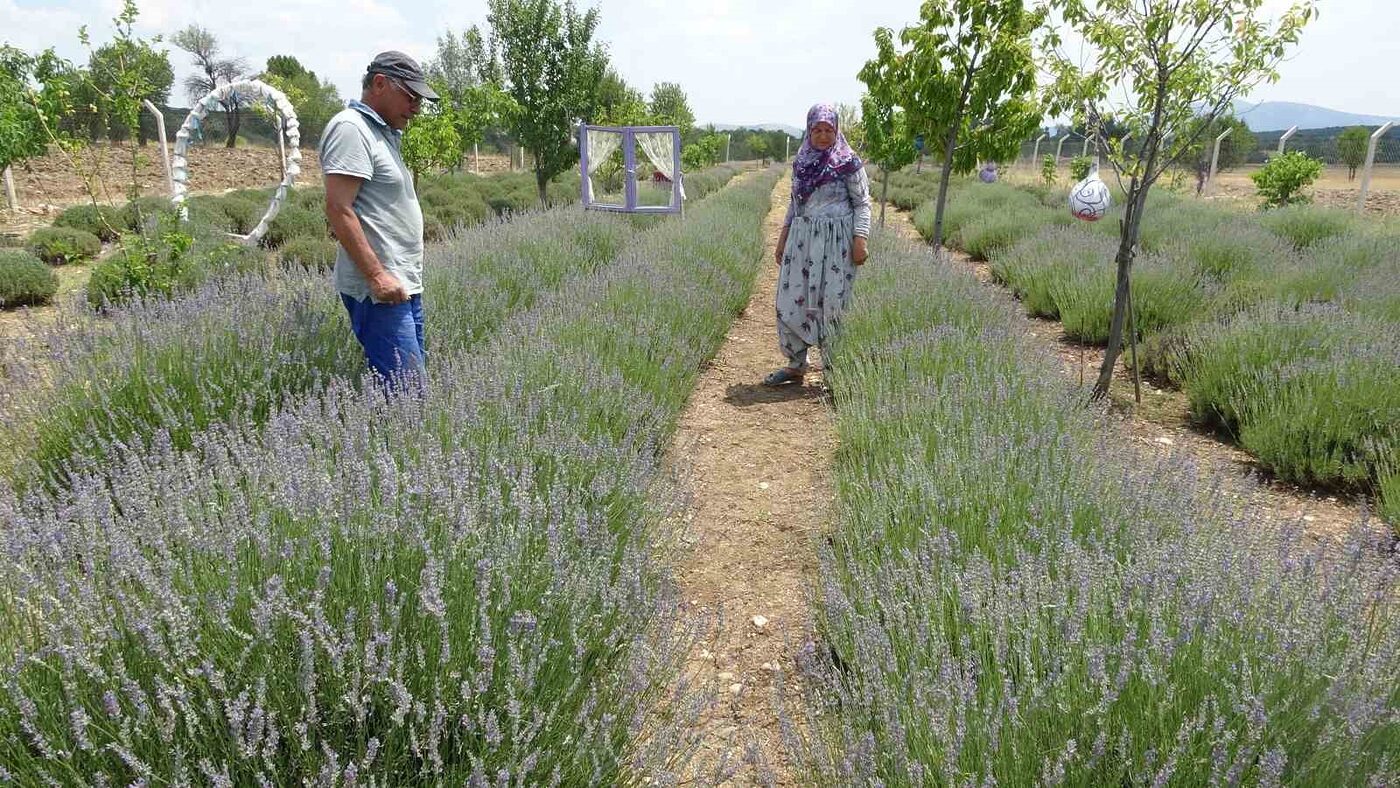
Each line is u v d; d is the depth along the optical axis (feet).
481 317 17.76
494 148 150.00
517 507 7.63
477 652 5.81
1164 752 5.43
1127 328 23.21
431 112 52.85
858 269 24.34
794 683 8.30
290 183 30.55
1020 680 6.18
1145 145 15.89
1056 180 89.81
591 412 12.30
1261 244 30.81
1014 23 24.91
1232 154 94.22
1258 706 5.23
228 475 7.39
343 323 14.15
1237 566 7.14
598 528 8.27
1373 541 7.91
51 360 11.80
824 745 6.23
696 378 18.49
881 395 13.71
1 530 6.15
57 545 6.04
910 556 7.83
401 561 6.56
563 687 6.32
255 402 12.00
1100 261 27.73
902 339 16.85
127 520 6.63
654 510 9.90
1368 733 5.30
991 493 9.56
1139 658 6.00
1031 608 6.63
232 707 5.04
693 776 6.81
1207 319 22.20
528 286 22.08
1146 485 9.50
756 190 81.76
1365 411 13.66
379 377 10.91
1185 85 14.66
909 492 9.71
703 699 6.50
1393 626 6.56
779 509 12.57
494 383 11.19
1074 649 6.21
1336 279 22.94
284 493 6.95
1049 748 5.66
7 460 10.60
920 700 5.92
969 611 7.04
